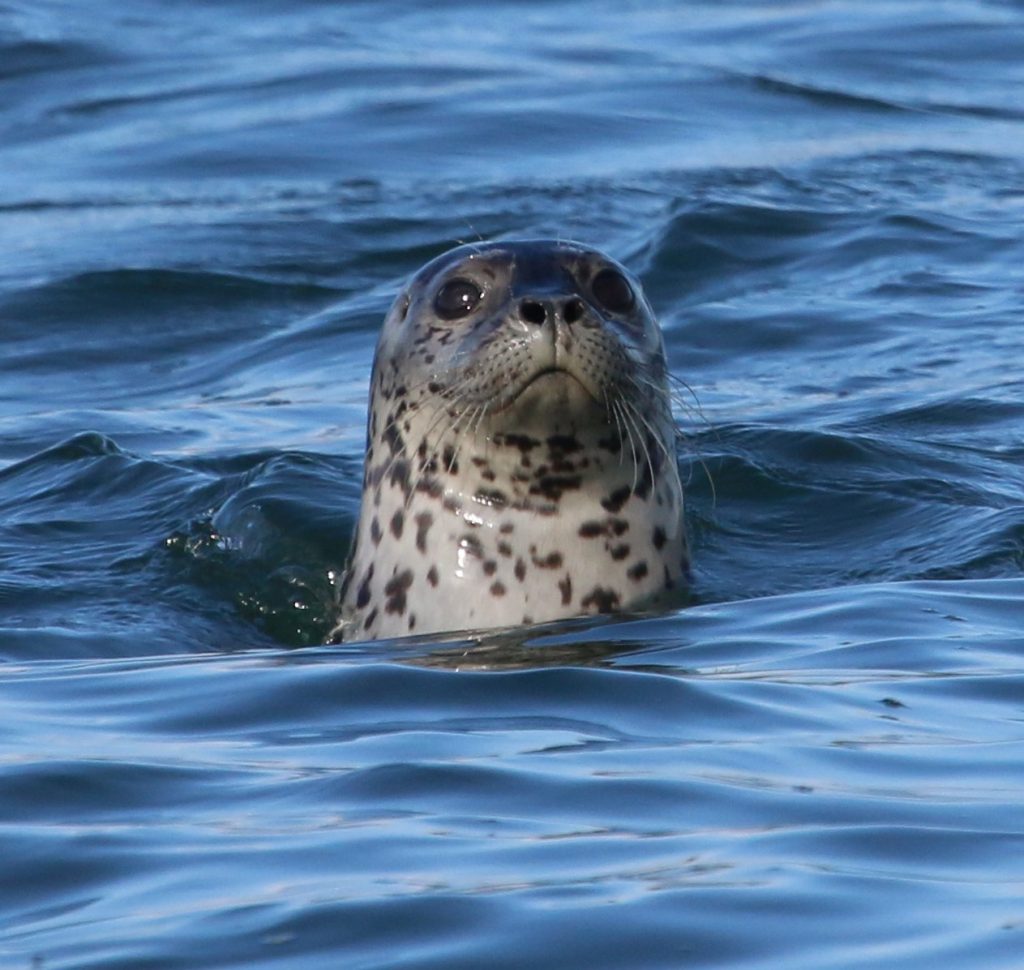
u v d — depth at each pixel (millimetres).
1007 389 44938
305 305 55844
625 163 66938
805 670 25672
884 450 40531
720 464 39469
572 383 28312
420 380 30297
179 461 42656
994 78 79625
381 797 20188
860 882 17375
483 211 62062
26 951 16281
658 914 16578
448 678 25547
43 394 50125
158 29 89938
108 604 33938
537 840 18672
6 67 83125
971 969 15383
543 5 94438
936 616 28828
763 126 71938
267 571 35375
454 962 15695
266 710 24375
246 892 17406
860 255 56219
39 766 21469
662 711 23656
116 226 62094
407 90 77188
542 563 30406
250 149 70250
